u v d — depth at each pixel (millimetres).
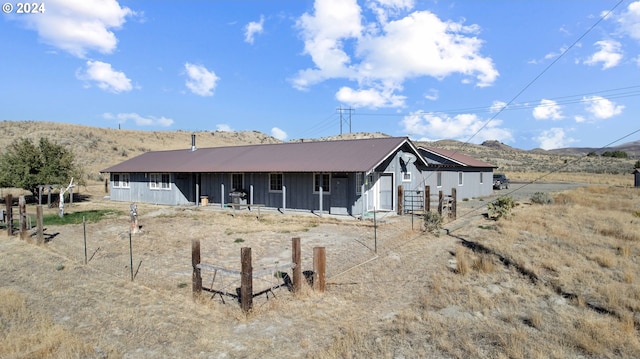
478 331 6383
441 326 6562
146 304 7734
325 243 13125
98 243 13633
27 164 23953
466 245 12141
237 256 11586
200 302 7734
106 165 53531
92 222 18312
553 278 8922
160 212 21672
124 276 9758
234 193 22734
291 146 25125
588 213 17766
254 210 21656
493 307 7438
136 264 10891
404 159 21344
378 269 9953
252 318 6949
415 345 5941
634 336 6113
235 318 6977
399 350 5785
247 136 101375
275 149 25203
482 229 14734
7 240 14133
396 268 10031
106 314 7266
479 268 9625
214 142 86000
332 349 5727
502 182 39625
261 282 9016
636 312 7082
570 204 21828
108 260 11328
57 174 24953
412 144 21688
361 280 9141
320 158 20688
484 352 5684
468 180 29500
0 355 5633
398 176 21234
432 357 5578
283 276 9477
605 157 76188
